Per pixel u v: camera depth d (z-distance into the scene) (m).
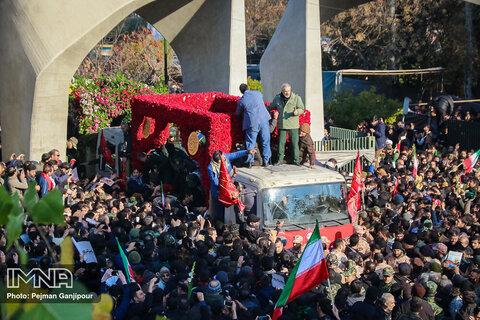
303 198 10.07
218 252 8.23
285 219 9.88
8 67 15.84
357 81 33.28
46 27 15.28
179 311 5.88
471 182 13.94
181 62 21.69
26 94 15.56
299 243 9.07
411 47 35.53
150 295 6.03
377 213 10.91
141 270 7.14
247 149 11.70
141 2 16.53
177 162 14.28
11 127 16.16
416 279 7.57
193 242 8.84
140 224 9.77
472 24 32.38
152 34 35.19
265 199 9.82
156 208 11.44
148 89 20.28
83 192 11.91
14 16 15.38
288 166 11.36
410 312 6.20
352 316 6.24
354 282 6.85
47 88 15.44
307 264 5.86
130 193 13.77
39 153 15.75
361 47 38.50
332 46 40.88
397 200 11.99
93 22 15.68
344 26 38.12
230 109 15.95
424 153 18.36
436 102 25.22
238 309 6.38
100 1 15.79
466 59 32.25
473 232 10.15
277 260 8.30
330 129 22.44
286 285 5.87
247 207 10.03
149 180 15.21
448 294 7.07
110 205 11.19
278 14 44.03
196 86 21.28
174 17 20.56
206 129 12.11
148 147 15.33
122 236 8.47
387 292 7.04
